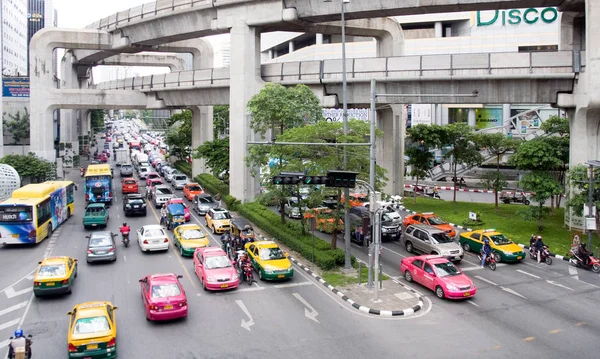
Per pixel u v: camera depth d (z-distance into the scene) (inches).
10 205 1209.4
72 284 930.7
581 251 1075.3
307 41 3757.4
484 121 2967.5
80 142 3944.4
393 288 926.4
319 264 1050.1
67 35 2267.5
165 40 2127.2
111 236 1128.8
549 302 858.1
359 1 1502.2
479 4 1386.6
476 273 1037.8
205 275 900.6
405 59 1518.2
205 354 649.0
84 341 600.4
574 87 1355.8
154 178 2285.9
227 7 1768.0
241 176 1784.0
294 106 1461.6
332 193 1080.8
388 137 2034.9
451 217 1631.4
